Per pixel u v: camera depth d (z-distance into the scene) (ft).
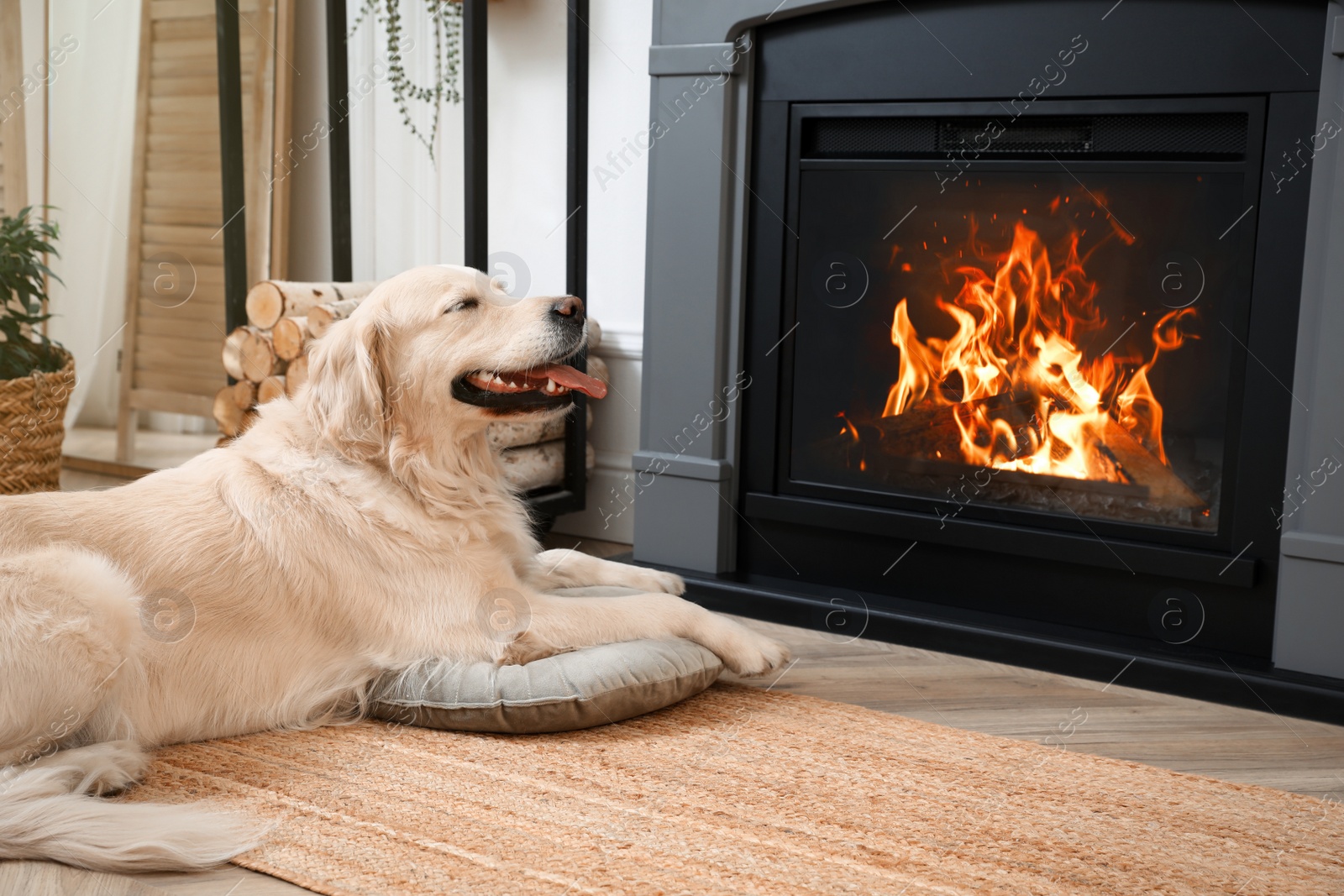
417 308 6.18
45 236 10.81
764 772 5.65
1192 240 7.32
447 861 4.67
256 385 10.41
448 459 6.39
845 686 7.21
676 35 8.66
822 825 5.06
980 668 7.66
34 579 5.13
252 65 12.82
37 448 9.75
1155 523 7.66
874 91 8.16
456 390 6.24
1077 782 5.66
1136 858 4.82
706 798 5.32
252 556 5.90
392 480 6.28
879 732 6.27
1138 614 7.72
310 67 13.16
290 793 5.29
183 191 13.15
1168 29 7.14
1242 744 6.38
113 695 5.46
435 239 12.43
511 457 10.02
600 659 6.15
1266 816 5.30
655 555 9.37
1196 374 7.43
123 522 5.70
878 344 8.52
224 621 5.81
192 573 5.72
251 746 5.82
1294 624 7.04
